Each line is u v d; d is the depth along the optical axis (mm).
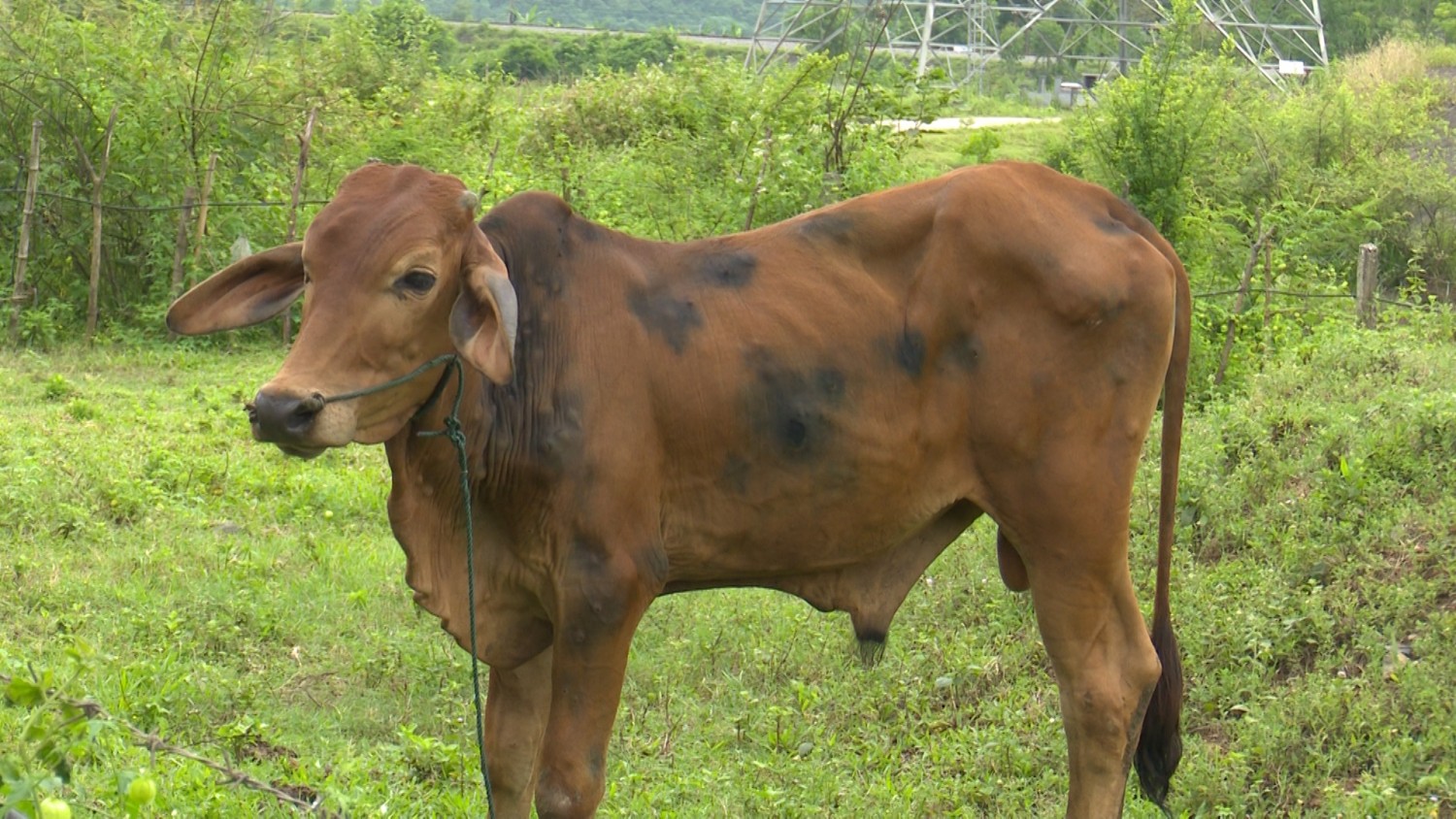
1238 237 12016
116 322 11617
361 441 3480
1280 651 5305
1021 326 4027
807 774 4766
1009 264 4012
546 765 3748
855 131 12195
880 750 5000
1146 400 4160
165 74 12422
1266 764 4707
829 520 4020
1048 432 4055
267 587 6207
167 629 5520
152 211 11773
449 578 3838
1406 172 15961
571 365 3775
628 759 4902
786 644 5781
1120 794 4211
